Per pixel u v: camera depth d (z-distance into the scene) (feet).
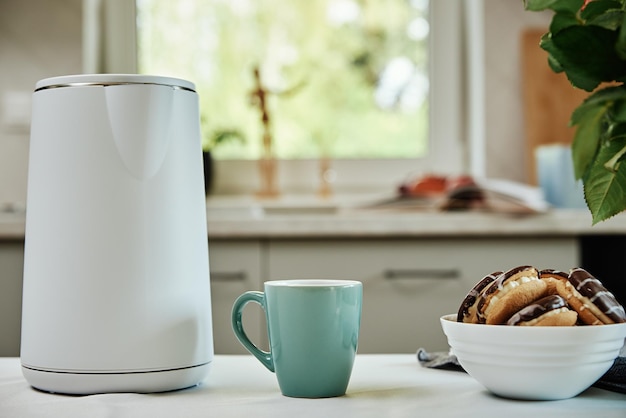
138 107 2.02
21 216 5.98
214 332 5.62
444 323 1.99
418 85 7.88
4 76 7.28
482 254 5.68
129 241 2.04
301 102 7.85
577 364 1.83
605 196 1.73
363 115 7.88
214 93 7.84
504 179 7.44
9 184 7.24
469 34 7.85
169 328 2.07
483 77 7.42
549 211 5.82
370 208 6.20
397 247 5.66
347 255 5.65
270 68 7.85
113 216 2.04
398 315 5.65
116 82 2.03
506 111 7.42
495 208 5.75
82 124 2.04
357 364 2.52
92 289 2.03
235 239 5.64
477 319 1.95
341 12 7.84
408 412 1.78
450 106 7.86
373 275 5.66
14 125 7.25
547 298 1.86
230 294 5.62
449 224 5.61
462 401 1.91
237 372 2.39
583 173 1.67
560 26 1.65
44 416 1.77
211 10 7.84
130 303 2.03
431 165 7.85
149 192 2.06
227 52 7.84
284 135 7.85
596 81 1.59
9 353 5.66
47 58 7.29
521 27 7.41
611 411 1.79
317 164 7.82
